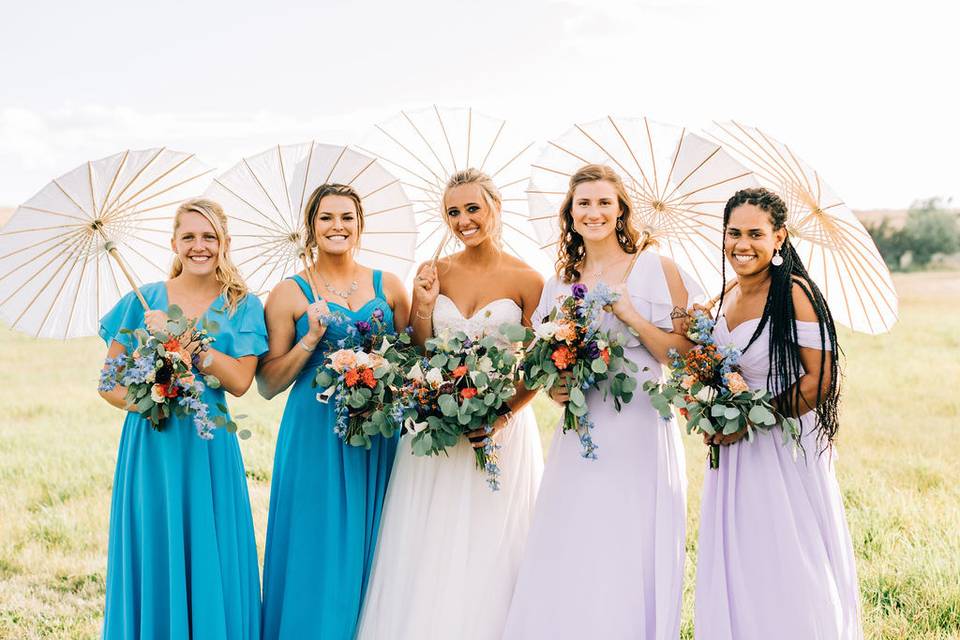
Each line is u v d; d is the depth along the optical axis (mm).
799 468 3473
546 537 3787
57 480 7652
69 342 17281
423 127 4383
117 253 3818
